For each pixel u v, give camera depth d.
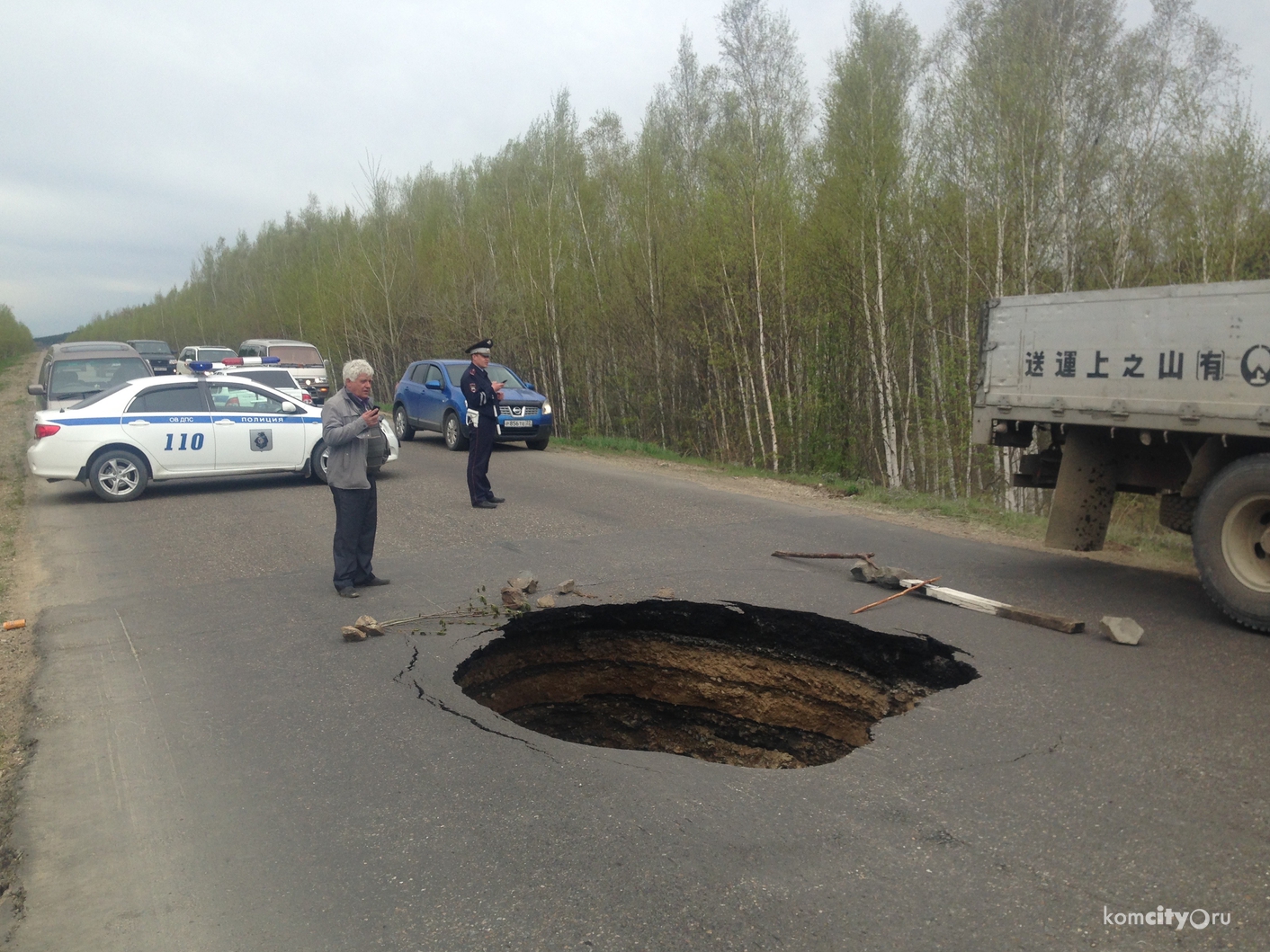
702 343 23.48
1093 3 20.56
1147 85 20.89
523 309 26.83
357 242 40.22
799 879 2.93
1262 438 5.66
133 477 11.74
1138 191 20.50
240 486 12.87
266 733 4.30
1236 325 5.62
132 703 4.75
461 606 6.49
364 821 3.41
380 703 4.66
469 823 3.37
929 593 6.52
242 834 3.35
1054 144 19.94
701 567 7.57
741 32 22.45
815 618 6.09
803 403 21.94
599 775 3.77
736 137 23.53
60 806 3.62
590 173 28.45
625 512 10.47
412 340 35.94
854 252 20.69
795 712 6.24
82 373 15.46
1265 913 2.71
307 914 2.82
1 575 7.85
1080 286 21.02
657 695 6.68
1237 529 5.68
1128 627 5.38
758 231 21.27
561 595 6.66
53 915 2.89
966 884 2.88
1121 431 6.66
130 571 7.92
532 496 11.77
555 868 3.03
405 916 2.79
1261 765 3.72
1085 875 2.93
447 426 17.91
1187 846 3.09
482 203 31.58
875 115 20.48
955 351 21.00
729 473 14.78
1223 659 5.10
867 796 3.51
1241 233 18.33
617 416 27.50
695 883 2.91
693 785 3.66
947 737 4.07
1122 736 4.03
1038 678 4.82
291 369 24.06
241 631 6.00
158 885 3.04
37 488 13.11
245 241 74.75
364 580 7.08
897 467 21.95
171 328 89.00
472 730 4.29
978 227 20.48
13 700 4.83
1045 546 7.23
